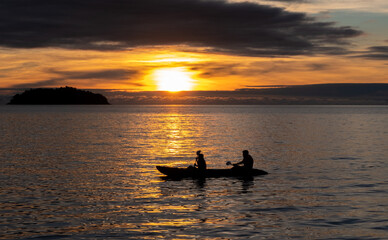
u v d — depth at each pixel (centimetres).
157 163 2770
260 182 2073
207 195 1775
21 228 1291
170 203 1627
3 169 2456
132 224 1337
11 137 4862
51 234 1234
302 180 2117
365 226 1306
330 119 10850
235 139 4694
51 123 8388
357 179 2131
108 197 1728
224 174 2258
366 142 4275
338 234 1231
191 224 1337
